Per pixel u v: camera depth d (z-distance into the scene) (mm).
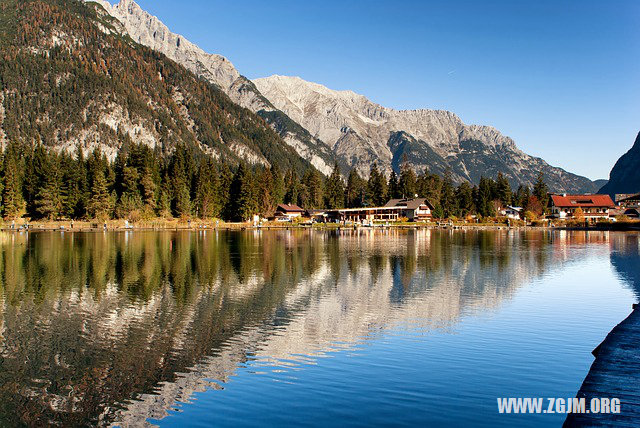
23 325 26531
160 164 183750
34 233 110688
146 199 156000
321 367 20188
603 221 171125
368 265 53188
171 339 24125
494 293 36594
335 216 196500
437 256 63562
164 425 15312
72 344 23203
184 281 41406
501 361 20812
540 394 17250
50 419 15844
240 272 47094
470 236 113688
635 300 34000
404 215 192125
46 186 146875
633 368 18484
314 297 34781
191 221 157750
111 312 29641
